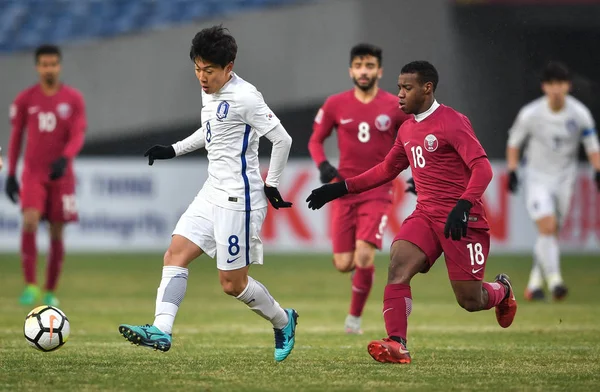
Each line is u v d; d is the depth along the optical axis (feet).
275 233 207.82
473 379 69.82
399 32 226.79
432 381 68.69
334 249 110.11
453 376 71.10
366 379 69.36
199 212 73.26
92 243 210.18
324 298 149.59
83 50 242.37
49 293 137.39
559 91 144.15
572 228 205.26
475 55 224.33
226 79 71.92
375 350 73.77
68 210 137.18
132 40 241.76
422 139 74.33
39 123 135.44
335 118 110.11
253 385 66.23
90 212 210.18
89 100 242.78
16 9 258.78
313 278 177.37
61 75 242.99
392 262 75.41
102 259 207.72
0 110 243.19
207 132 73.20
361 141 108.78
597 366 76.95
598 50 232.53
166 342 69.36
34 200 135.44
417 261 74.95
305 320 120.98
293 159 240.12
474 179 71.31
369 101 108.68
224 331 106.32
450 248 74.64
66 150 132.87
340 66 232.94
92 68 242.37
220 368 74.43
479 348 89.71
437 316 125.08
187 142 79.30
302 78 235.20
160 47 241.55
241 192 72.33
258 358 80.74
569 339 98.68
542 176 148.15
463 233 70.33
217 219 72.43
